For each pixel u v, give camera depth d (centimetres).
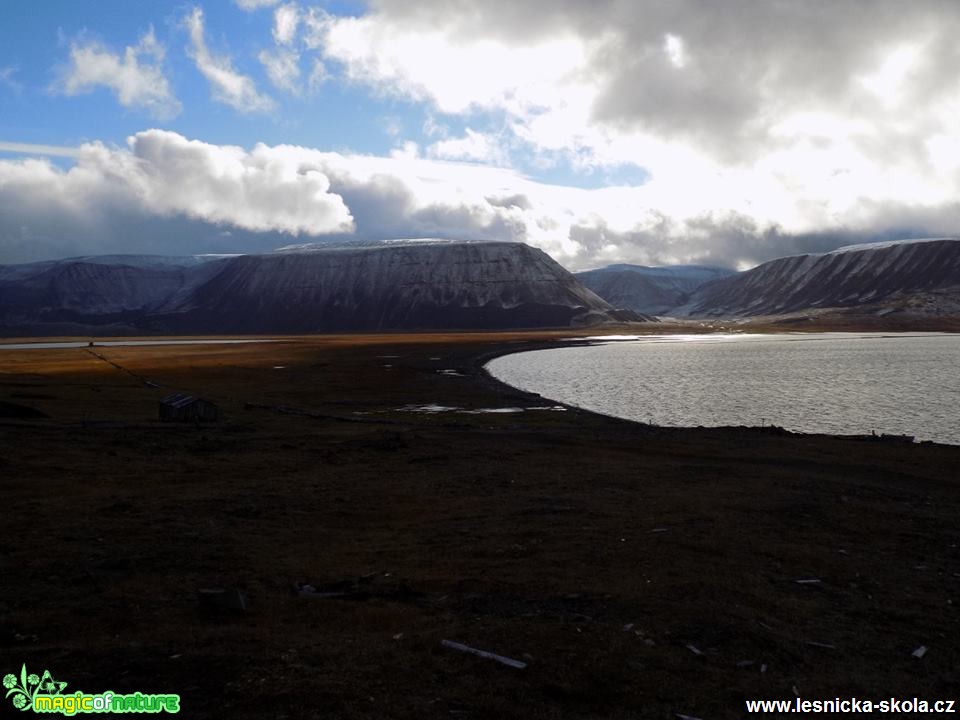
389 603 1672
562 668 1310
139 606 1605
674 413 8244
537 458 4134
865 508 2936
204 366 13600
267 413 6631
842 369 14350
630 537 2320
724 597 1758
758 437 5316
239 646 1353
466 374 12419
